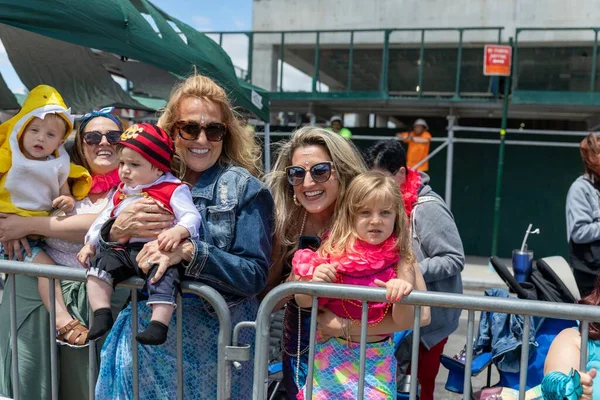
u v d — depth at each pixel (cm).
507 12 1376
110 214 227
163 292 201
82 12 376
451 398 360
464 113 1283
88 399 273
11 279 242
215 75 565
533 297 320
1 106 666
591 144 379
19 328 270
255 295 234
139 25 438
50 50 602
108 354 232
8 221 257
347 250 220
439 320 302
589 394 203
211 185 225
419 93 1163
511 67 1083
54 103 264
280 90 1238
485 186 1220
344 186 232
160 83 642
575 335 243
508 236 1213
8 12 330
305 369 232
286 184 245
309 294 210
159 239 204
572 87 1157
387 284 203
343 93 1177
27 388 270
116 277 213
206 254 207
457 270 294
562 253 1188
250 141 250
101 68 668
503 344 290
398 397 292
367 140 1253
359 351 220
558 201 1186
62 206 265
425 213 298
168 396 221
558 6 1345
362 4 1441
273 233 235
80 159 293
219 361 214
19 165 257
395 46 1384
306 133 236
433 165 1252
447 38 1401
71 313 275
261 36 1469
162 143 219
